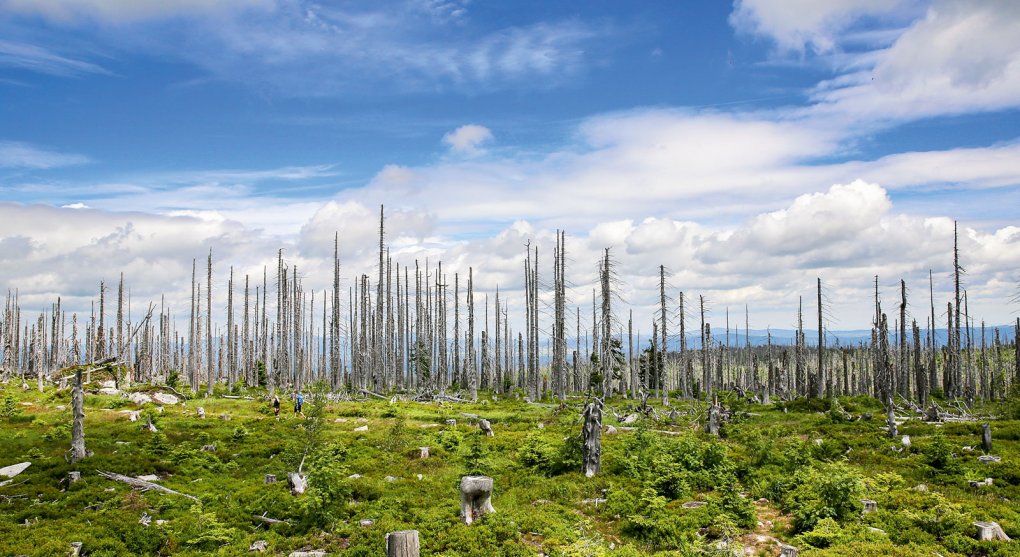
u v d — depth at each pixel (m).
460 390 76.25
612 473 25.50
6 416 39.47
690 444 26.16
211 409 50.03
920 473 24.59
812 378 57.53
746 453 28.91
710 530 18.31
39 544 17.11
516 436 34.69
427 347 80.25
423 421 43.72
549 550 16.80
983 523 16.36
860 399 58.19
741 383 95.56
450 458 29.02
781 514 20.08
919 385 56.56
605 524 19.84
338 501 20.72
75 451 26.55
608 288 59.47
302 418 42.72
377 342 70.50
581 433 27.44
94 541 17.62
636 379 83.75
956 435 33.00
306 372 97.31
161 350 98.44
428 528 18.80
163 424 38.22
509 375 95.25
